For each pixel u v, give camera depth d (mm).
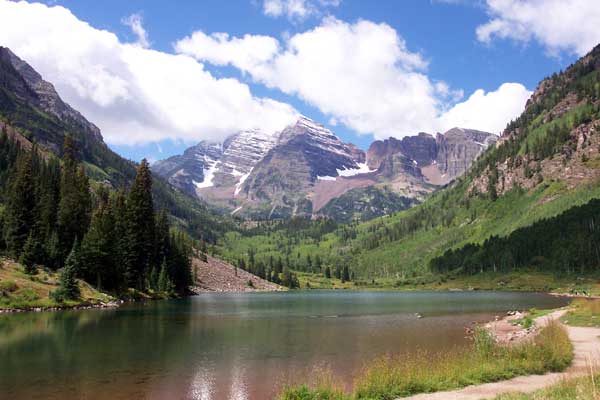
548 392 24484
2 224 126312
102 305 109312
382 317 102812
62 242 129000
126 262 139625
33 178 151250
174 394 36250
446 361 37719
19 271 106375
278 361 49469
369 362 48750
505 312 113750
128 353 52375
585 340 52750
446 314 110188
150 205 162250
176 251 185500
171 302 140750
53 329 67562
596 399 21203
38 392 35906
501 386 31000
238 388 38188
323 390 29203
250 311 117500
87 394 35719
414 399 28156
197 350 55594
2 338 58969
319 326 83312
